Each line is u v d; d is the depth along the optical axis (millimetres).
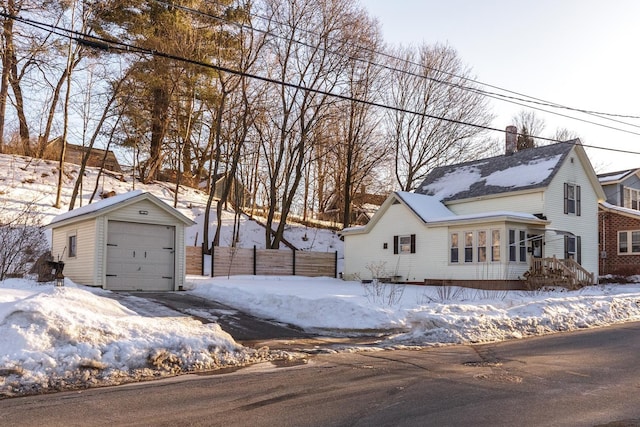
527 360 9867
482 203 28828
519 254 24891
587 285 24609
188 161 42312
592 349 11141
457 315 13867
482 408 6465
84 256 18578
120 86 32656
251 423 5875
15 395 7203
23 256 21375
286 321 14586
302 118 35312
